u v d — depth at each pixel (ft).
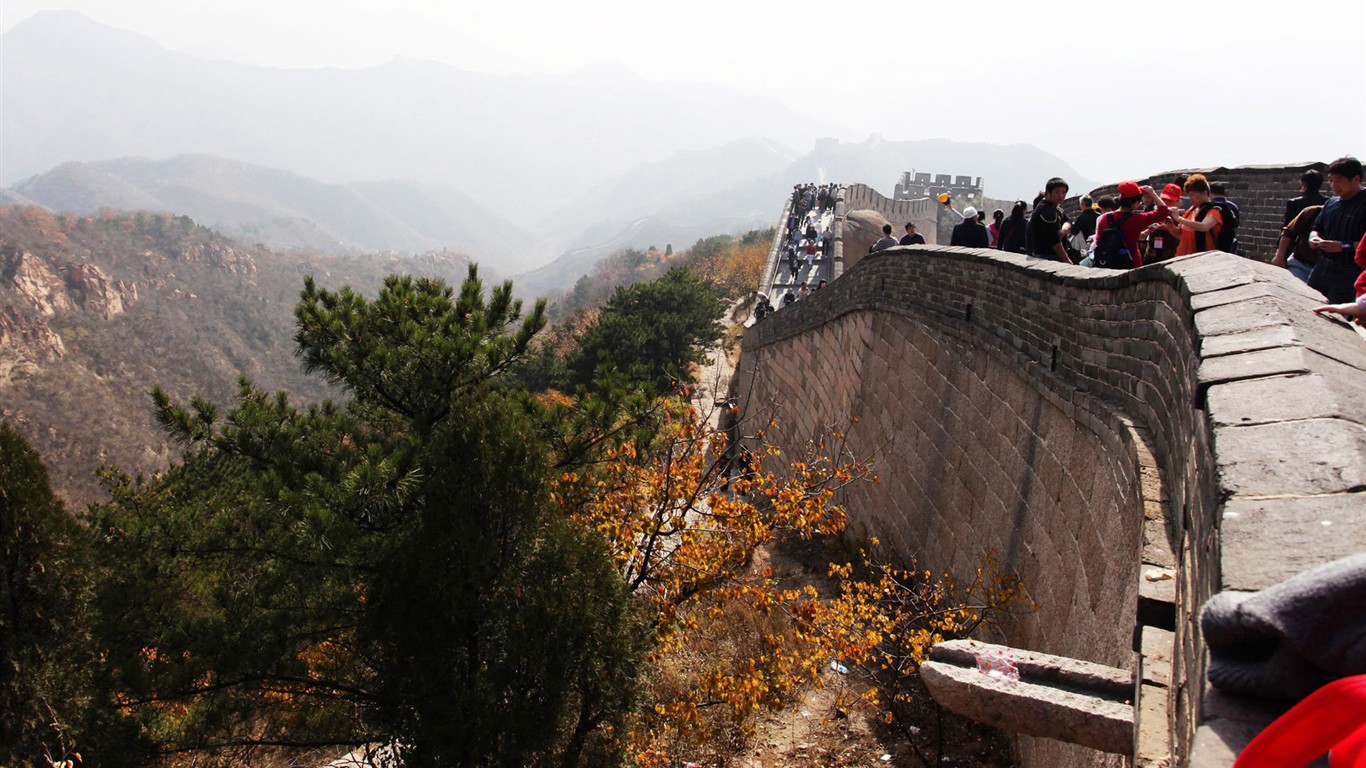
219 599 25.57
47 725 29.12
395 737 24.88
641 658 27.02
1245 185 44.06
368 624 25.08
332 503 24.82
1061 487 25.62
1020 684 12.64
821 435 64.80
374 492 24.71
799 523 33.76
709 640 38.29
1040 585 26.76
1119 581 18.95
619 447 31.68
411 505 26.03
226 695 25.29
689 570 32.94
